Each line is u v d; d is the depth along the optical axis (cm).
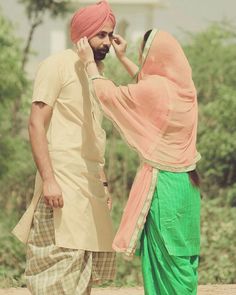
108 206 675
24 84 1617
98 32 660
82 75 658
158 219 637
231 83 1773
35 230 658
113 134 1662
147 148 637
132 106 639
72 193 649
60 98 655
